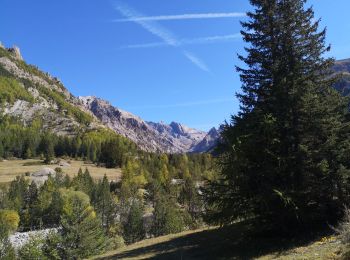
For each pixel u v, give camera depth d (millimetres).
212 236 25281
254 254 17906
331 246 14938
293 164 19219
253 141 19250
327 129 20000
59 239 46156
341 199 19312
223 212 20359
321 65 20984
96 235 48875
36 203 92812
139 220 72438
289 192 18406
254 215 21062
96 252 47750
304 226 19875
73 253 45469
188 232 30406
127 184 111750
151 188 99375
